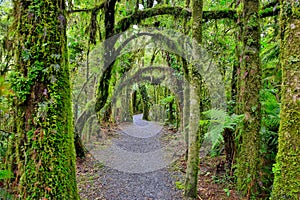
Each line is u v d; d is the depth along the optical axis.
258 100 2.93
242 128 3.10
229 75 5.45
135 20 4.62
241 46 3.17
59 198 1.76
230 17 4.07
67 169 1.84
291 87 1.58
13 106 1.74
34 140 1.72
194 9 3.40
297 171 1.55
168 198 3.61
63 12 1.88
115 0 4.72
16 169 1.77
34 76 1.71
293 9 1.56
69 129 1.90
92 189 3.98
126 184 4.21
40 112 1.71
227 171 3.93
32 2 1.73
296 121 1.56
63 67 1.84
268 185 3.01
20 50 1.73
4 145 1.96
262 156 3.04
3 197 1.71
